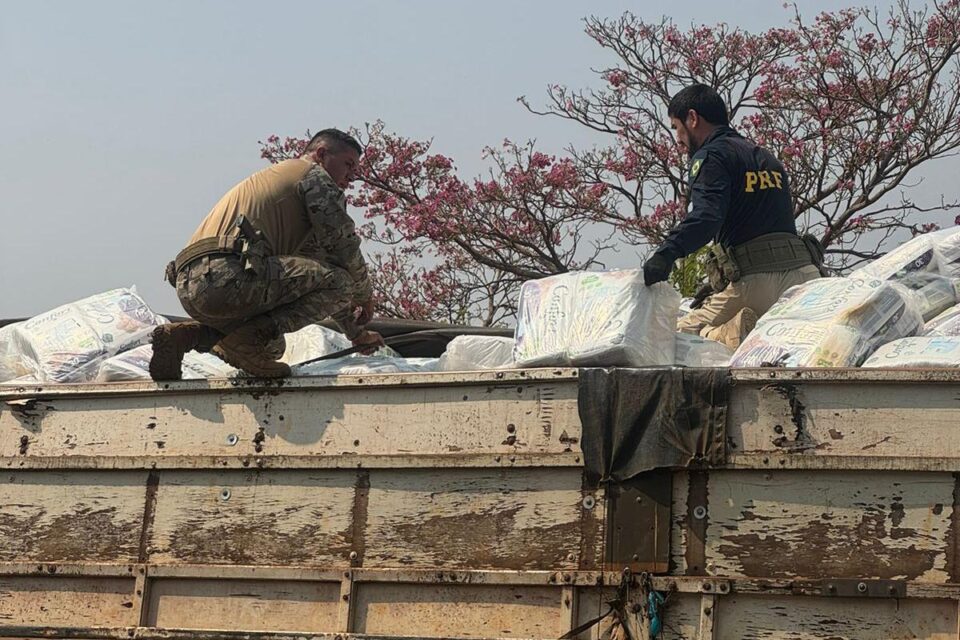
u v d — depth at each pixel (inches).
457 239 502.6
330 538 168.6
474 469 163.0
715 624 150.9
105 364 201.3
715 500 153.5
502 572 158.9
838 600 147.9
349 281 185.9
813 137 499.2
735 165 198.1
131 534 179.3
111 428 182.9
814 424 151.2
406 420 167.3
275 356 186.7
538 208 509.4
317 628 167.2
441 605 161.9
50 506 184.7
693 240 185.5
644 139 514.0
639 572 153.8
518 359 175.3
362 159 512.4
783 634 149.2
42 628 180.5
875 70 501.4
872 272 205.0
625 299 172.4
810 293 181.0
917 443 147.9
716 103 207.9
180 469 177.6
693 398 154.9
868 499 148.6
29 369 214.8
